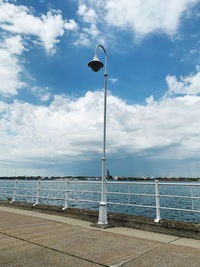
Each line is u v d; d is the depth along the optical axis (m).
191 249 4.60
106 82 8.33
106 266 3.66
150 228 6.44
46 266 3.62
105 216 7.18
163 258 4.04
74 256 4.11
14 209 10.91
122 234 5.93
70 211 8.70
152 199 22.73
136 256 4.14
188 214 15.41
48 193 40.09
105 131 7.92
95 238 5.41
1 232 5.92
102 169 7.61
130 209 17.56
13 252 4.29
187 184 5.76
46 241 5.07
